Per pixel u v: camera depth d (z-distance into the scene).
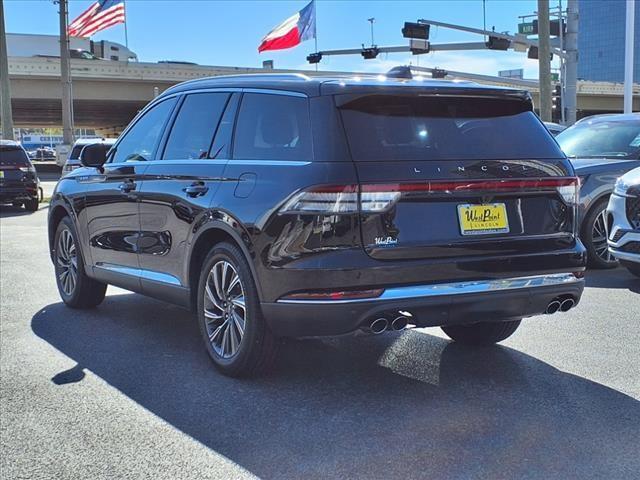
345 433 3.68
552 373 4.60
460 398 4.17
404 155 3.94
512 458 3.37
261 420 3.87
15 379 4.57
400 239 3.86
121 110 63.56
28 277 8.27
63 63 29.48
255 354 4.30
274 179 4.04
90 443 3.60
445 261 3.93
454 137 4.14
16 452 3.50
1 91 23.61
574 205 4.41
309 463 3.34
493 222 4.09
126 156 5.82
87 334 5.69
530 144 4.34
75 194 6.31
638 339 5.36
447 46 28.77
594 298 6.77
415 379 4.52
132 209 5.44
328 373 4.65
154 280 5.23
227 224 4.27
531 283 4.18
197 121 5.04
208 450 3.50
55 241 6.84
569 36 22.05
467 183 3.98
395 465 3.31
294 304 3.86
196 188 4.65
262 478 3.21
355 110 4.01
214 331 4.66
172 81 51.88
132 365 4.85
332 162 3.82
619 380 4.45
